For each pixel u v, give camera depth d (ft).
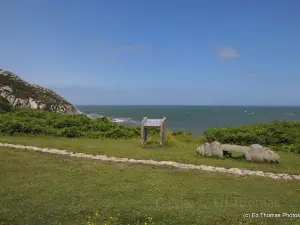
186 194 32.19
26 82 156.46
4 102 125.90
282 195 32.89
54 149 54.39
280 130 68.80
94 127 76.18
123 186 34.09
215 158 49.90
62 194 30.81
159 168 43.21
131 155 50.78
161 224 25.05
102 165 43.88
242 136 65.21
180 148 59.52
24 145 57.16
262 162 47.19
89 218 25.73
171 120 261.85
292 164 47.39
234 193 33.01
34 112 95.25
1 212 26.20
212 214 26.84
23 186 32.78
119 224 25.11
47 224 24.68
